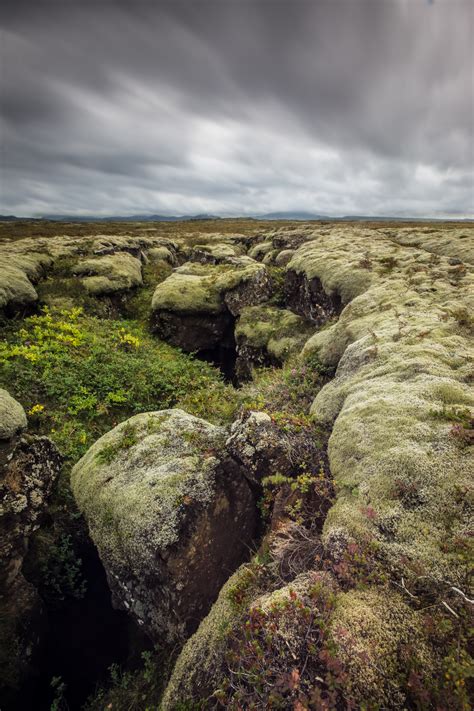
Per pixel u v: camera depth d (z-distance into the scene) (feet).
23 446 23.61
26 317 63.67
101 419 41.06
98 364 49.49
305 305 60.85
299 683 10.28
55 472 25.84
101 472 22.02
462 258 65.82
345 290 50.78
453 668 9.61
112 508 19.83
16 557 21.53
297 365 39.19
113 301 78.74
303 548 15.71
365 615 11.39
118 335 62.03
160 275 98.84
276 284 72.08
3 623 19.95
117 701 17.93
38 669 21.13
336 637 10.82
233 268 88.38
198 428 23.98
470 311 33.30
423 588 11.93
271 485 19.52
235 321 67.77
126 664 21.11
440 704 9.25
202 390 46.19
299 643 11.16
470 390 20.59
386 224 219.20
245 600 14.64
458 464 15.37
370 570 12.89
